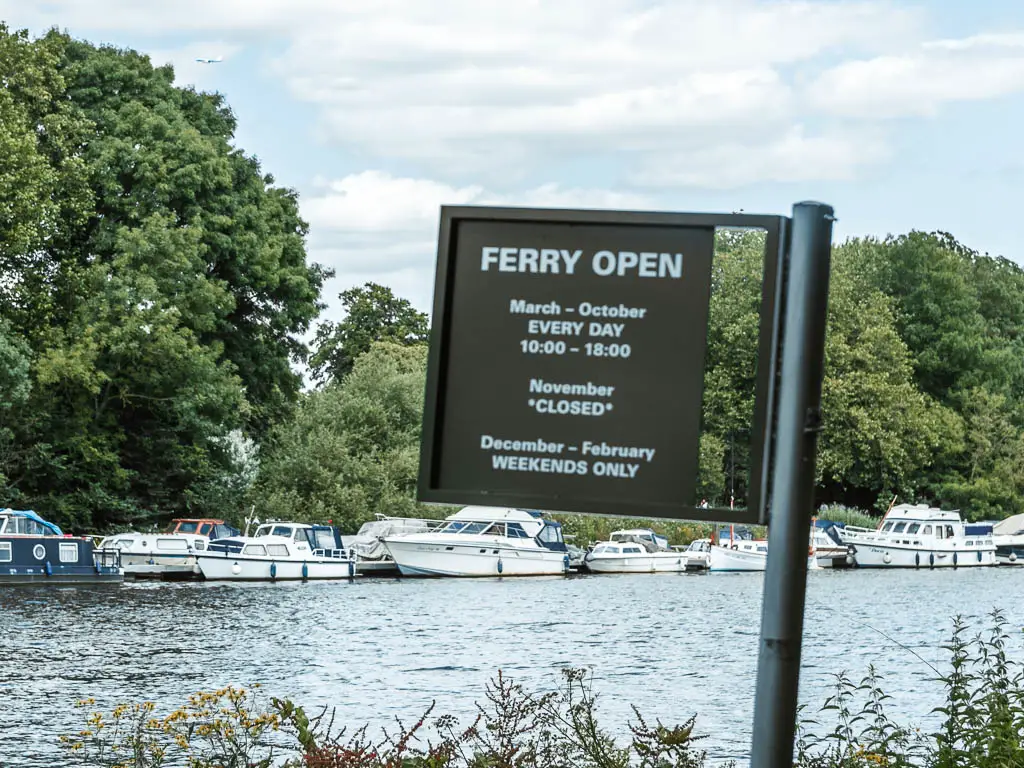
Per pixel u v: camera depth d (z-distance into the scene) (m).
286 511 60.50
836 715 20.06
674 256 6.25
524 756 10.21
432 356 6.42
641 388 6.25
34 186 51.53
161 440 57.47
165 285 56.03
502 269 6.38
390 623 37.06
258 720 10.85
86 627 34.12
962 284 96.44
